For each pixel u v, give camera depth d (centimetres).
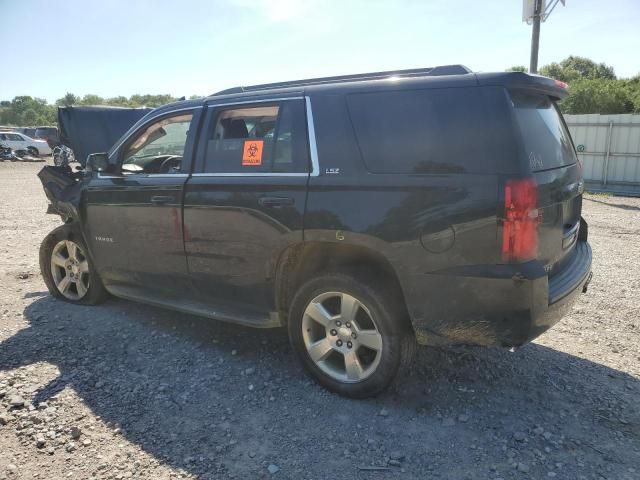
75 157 926
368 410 334
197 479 271
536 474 274
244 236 371
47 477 271
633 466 280
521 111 309
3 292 565
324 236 333
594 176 1528
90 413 328
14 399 338
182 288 425
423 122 311
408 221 305
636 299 536
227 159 388
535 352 418
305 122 351
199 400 346
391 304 324
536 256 295
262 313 384
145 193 427
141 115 948
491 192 286
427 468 280
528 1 1280
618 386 364
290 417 327
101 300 520
